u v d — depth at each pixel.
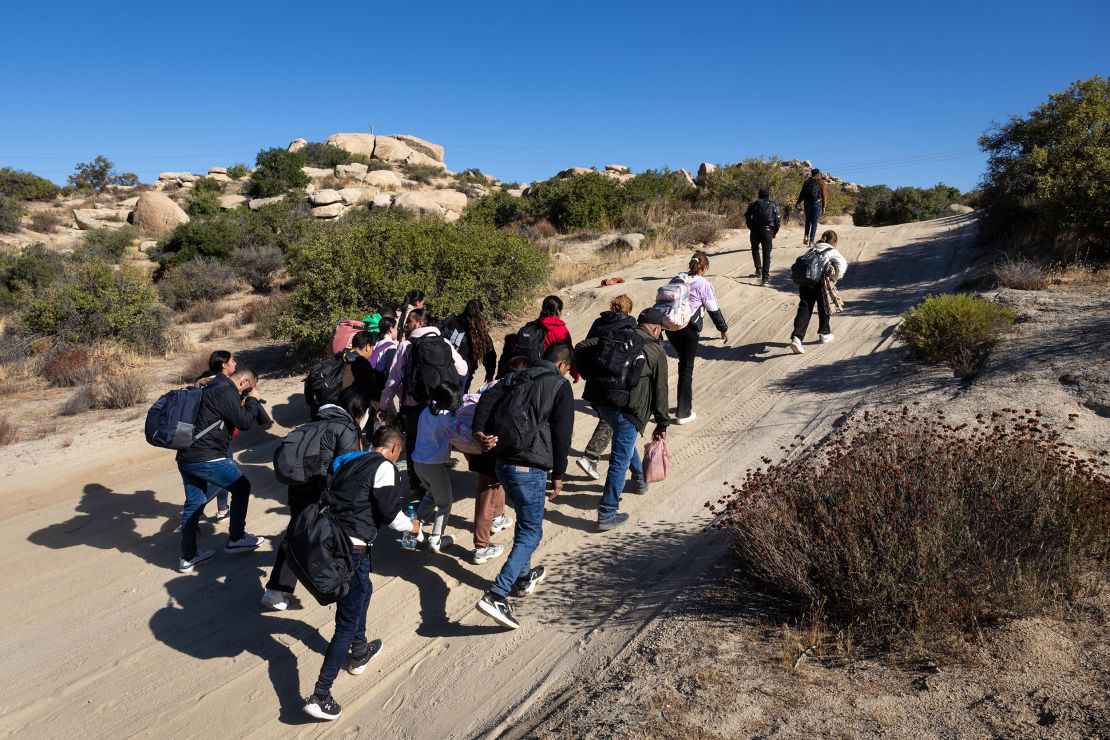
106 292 14.90
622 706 3.30
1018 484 3.92
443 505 5.37
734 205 24.34
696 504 5.70
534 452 4.33
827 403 7.38
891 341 8.99
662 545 5.12
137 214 35.16
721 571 4.48
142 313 15.29
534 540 4.48
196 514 5.52
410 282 11.87
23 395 12.10
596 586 4.74
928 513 3.71
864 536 3.75
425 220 13.31
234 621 4.89
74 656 4.61
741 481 5.96
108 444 8.89
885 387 7.38
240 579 5.43
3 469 8.19
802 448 6.30
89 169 51.78
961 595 3.49
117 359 13.98
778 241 17.88
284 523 6.34
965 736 2.75
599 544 5.29
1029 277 9.99
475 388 9.98
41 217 36.22
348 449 4.42
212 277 22.25
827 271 9.07
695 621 3.95
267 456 8.05
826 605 3.76
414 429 5.77
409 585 5.09
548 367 4.46
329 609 4.98
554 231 24.23
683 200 26.84
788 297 12.10
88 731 3.95
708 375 9.16
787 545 3.88
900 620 3.49
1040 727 2.72
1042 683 2.97
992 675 3.08
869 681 3.17
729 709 3.11
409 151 55.19
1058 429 5.49
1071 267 10.41
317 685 3.84
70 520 6.71
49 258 24.62
